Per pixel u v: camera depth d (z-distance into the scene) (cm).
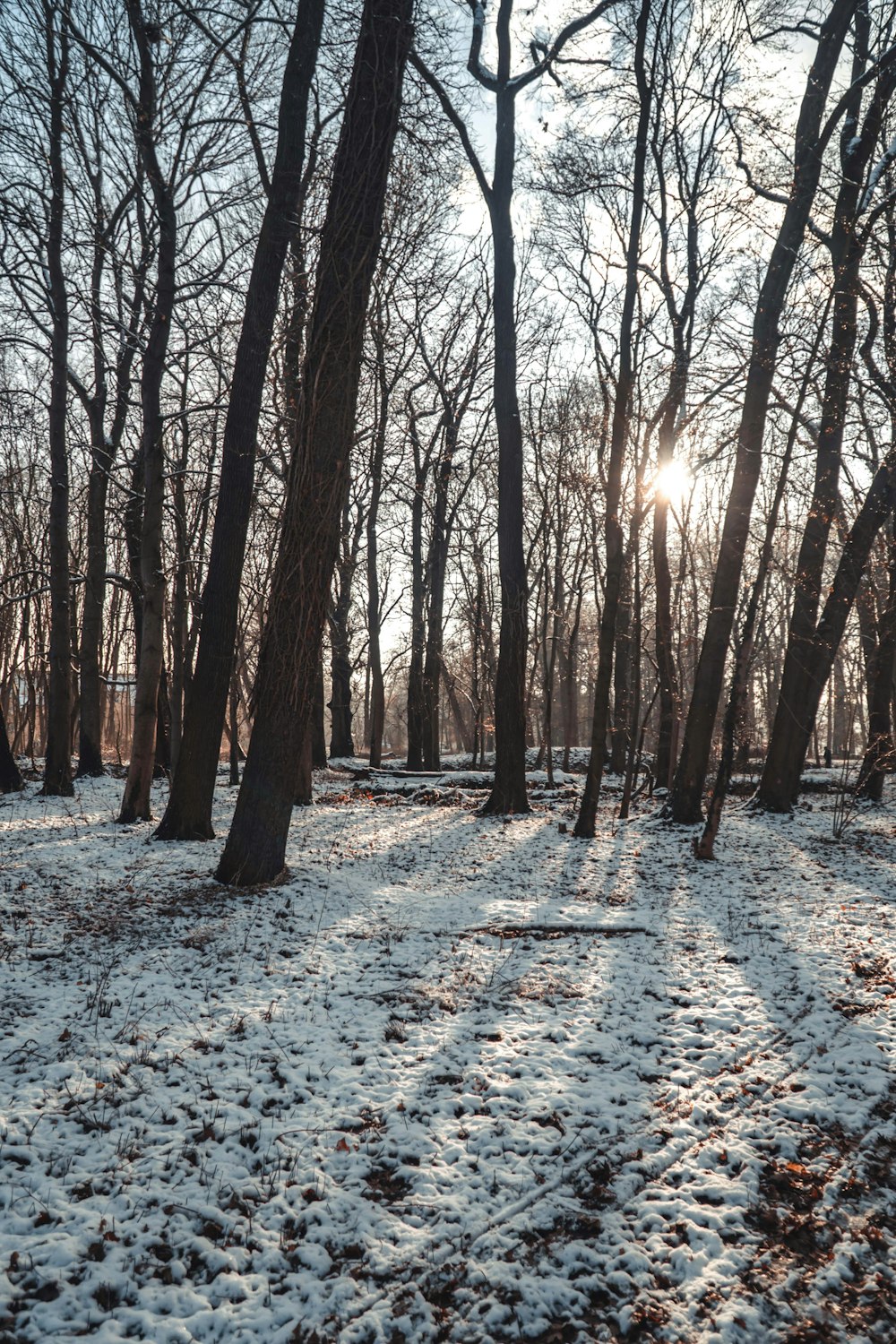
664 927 806
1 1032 513
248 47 1212
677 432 1449
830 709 4450
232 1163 402
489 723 2891
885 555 1448
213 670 1105
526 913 843
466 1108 460
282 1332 307
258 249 1084
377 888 927
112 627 3341
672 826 1365
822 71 1295
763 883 997
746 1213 379
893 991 633
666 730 2034
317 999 600
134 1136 418
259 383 1091
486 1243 355
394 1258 346
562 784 2156
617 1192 393
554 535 2572
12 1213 356
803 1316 322
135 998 577
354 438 925
